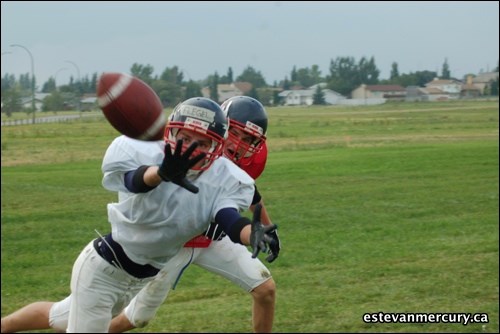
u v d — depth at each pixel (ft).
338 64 478.18
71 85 321.32
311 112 296.92
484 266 31.58
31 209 51.21
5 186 64.23
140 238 16.17
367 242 37.78
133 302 19.60
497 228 41.47
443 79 490.08
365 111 293.84
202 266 20.44
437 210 48.19
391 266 31.81
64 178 70.90
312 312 24.91
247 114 19.89
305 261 33.24
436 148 101.45
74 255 36.19
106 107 14.65
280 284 28.99
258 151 20.47
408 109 302.25
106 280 16.78
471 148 99.55
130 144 15.48
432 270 30.89
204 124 15.39
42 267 33.50
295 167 78.13
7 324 18.86
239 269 20.01
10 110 291.99
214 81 362.74
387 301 26.30
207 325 23.70
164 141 15.88
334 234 40.14
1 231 42.75
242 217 15.61
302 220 44.86
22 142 129.29
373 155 91.97
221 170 16.10
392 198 53.93
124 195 16.05
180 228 16.03
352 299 26.58
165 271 19.54
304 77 534.78
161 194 15.51
